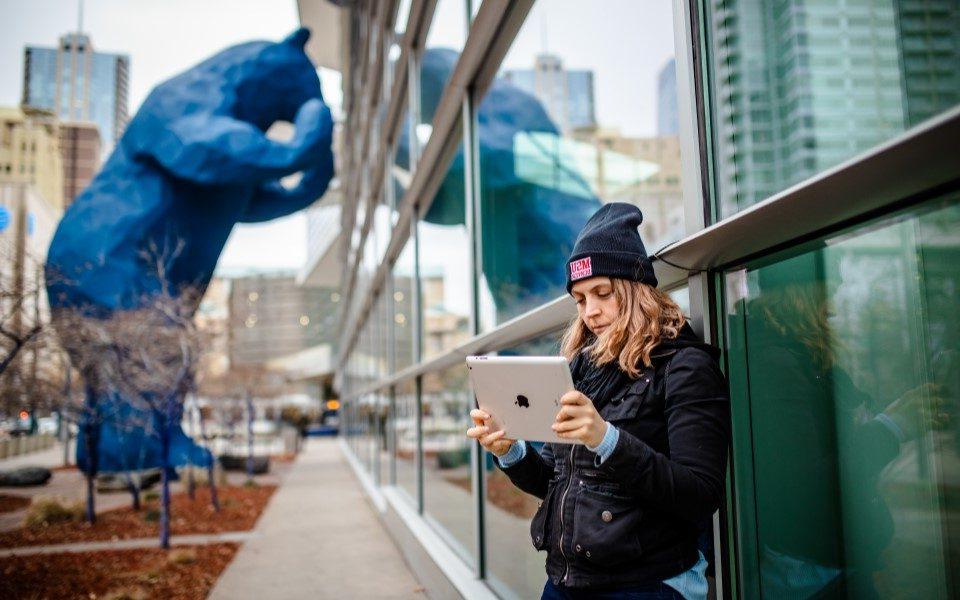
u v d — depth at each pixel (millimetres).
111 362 9344
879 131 1349
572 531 1532
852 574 1498
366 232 14383
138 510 10969
